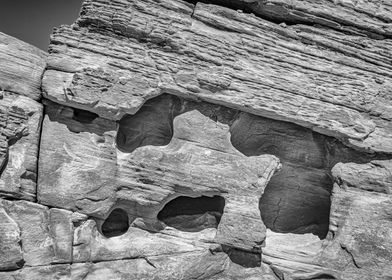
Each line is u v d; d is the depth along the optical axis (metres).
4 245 12.48
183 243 14.00
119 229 14.19
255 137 14.69
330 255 13.88
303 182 14.98
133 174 13.73
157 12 14.05
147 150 13.87
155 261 13.67
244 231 13.58
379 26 14.95
